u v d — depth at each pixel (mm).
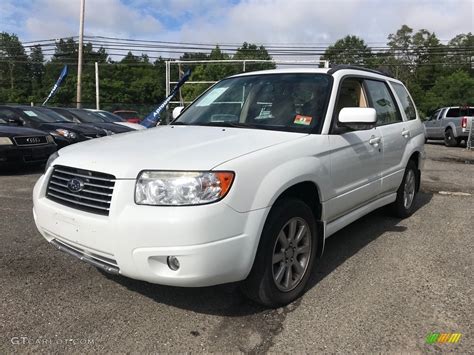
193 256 2635
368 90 4695
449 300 3400
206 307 3256
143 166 2781
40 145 8750
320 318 3119
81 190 2963
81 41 27578
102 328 2951
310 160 3379
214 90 4633
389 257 4324
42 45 41188
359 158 4109
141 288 3543
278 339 2852
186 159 2811
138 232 2666
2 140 8195
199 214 2629
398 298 3430
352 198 4078
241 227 2791
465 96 55906
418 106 63219
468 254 4418
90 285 3584
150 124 16109
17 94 75000
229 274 2795
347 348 2758
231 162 2822
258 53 55250
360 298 3426
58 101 66875
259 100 4086
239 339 2850
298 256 3439
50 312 3146
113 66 71688
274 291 3139
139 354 2678
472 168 11086
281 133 3527
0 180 7930
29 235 4797
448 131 18828
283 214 3129
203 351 2719
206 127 3816
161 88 72938
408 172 5652
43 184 3289
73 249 3107
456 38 70750
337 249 4555
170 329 2957
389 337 2881
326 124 3711
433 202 6824
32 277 3717
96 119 13789
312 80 4113
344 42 71625
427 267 4062
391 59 71938
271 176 2994
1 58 75812
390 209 5723
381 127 4801
